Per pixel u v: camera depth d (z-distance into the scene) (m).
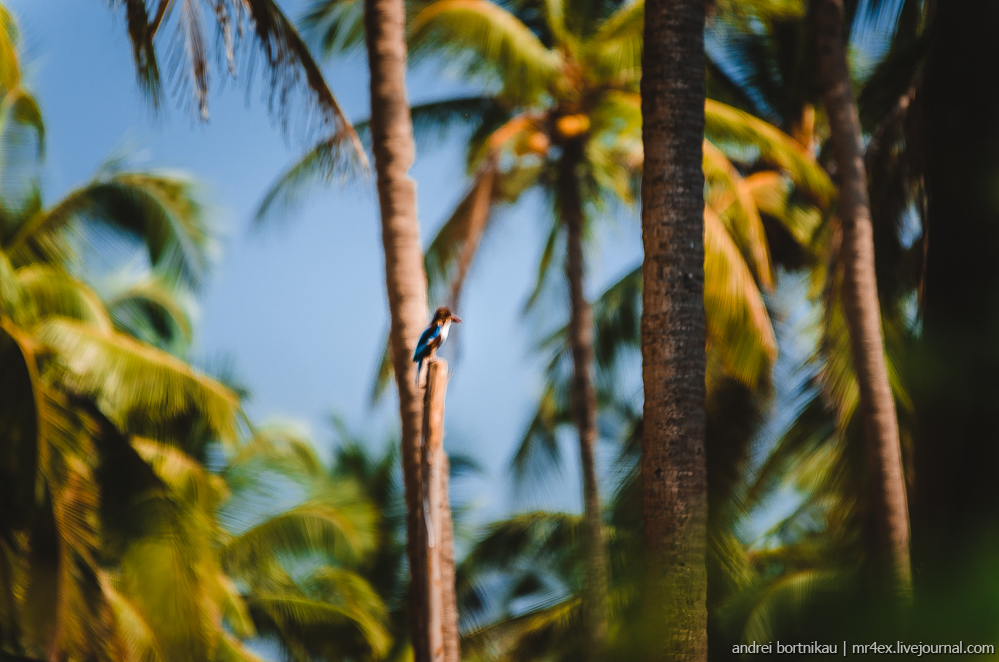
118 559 31.95
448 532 20.56
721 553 30.14
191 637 30.39
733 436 32.97
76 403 32.97
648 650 9.48
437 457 16.06
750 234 28.73
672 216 15.45
